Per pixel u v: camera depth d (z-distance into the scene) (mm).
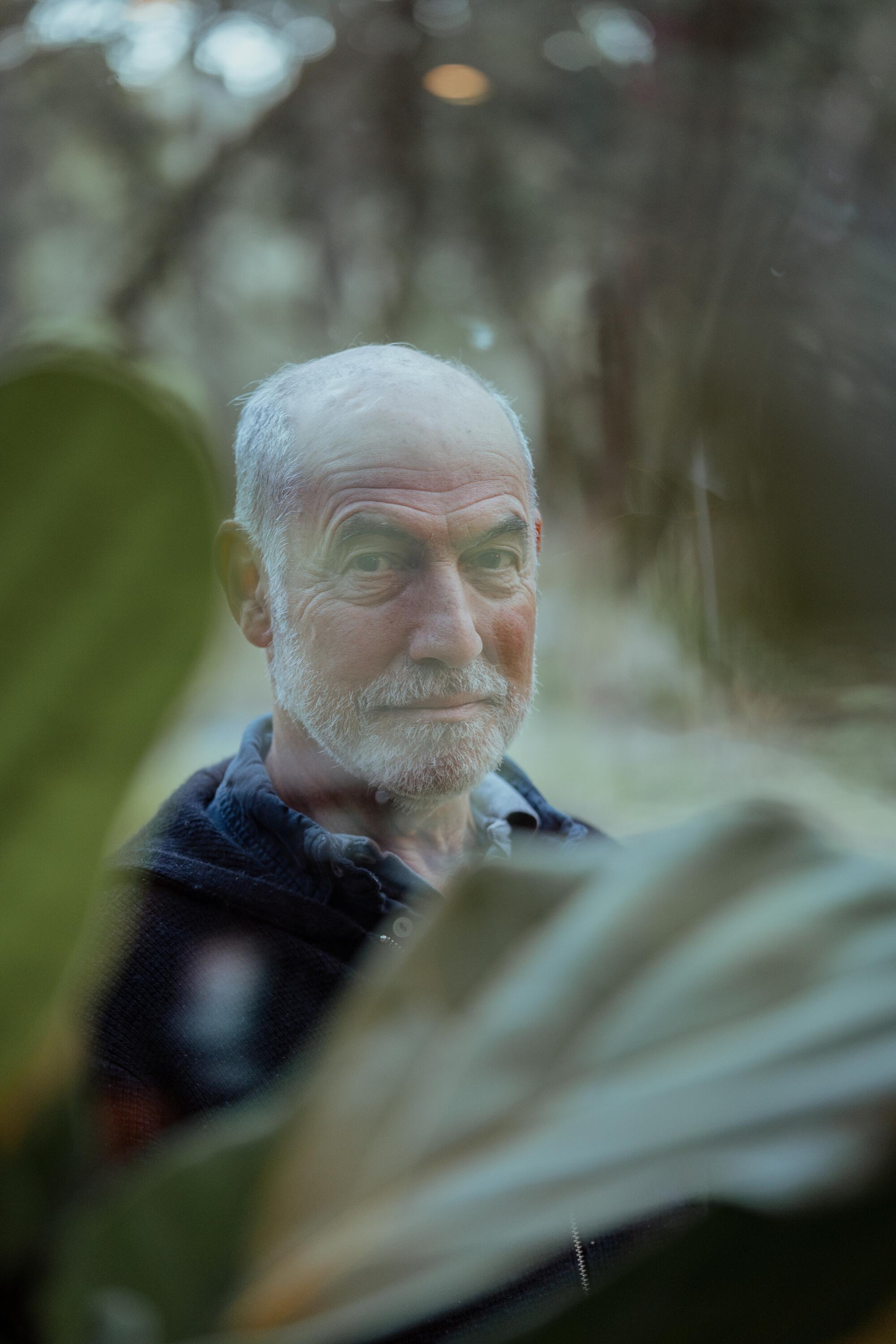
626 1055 147
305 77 2148
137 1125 619
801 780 1384
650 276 1466
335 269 2086
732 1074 139
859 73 1803
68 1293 166
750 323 1126
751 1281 159
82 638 131
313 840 817
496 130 2047
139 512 128
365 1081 160
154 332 2006
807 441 643
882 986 142
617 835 1458
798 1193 126
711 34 1892
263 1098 649
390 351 964
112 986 674
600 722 1527
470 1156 148
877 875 156
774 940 151
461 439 917
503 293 1839
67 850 140
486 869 169
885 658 604
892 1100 130
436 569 915
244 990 713
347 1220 151
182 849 820
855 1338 156
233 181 2121
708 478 943
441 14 2141
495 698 951
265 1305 150
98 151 2135
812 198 1569
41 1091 170
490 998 159
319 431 913
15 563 127
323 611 916
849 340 1068
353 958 763
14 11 2053
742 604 669
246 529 968
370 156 2107
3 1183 168
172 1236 171
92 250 2051
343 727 922
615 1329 162
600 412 1300
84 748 135
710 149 1729
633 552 1188
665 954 156
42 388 124
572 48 2082
